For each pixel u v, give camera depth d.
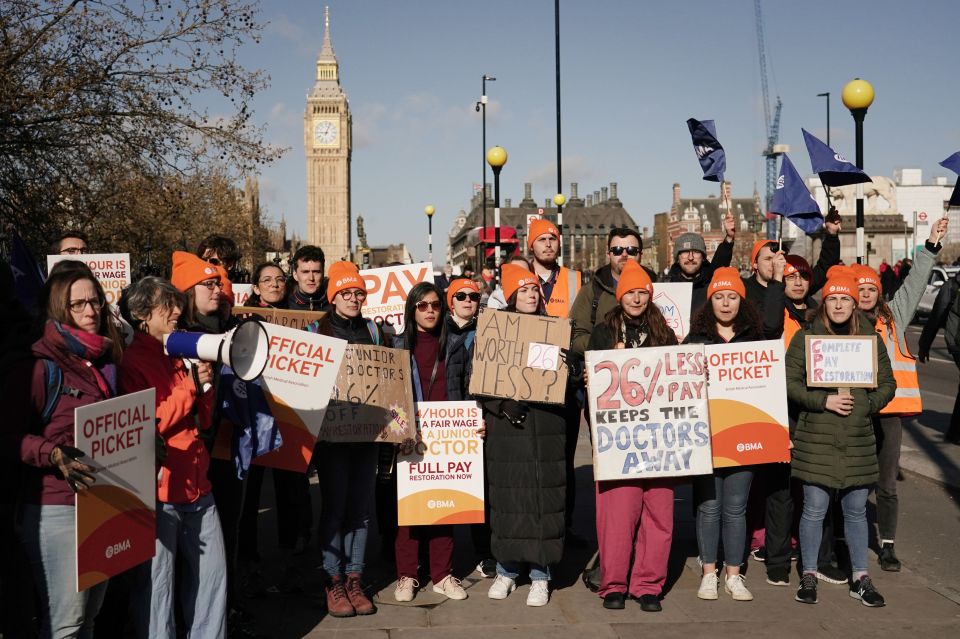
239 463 4.57
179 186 16.67
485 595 5.73
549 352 5.50
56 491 3.61
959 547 6.74
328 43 174.25
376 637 4.98
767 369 5.55
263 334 3.90
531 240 7.04
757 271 6.90
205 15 14.91
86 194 15.72
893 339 6.25
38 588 3.66
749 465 5.60
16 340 3.67
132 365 4.03
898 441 6.20
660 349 5.41
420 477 5.66
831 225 7.23
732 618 5.27
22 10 14.11
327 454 5.38
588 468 9.35
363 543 5.50
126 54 15.09
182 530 4.23
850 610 5.40
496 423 5.56
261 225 59.22
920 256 6.36
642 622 5.21
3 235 6.73
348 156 172.88
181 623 4.75
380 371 5.48
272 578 6.04
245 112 16.03
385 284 8.49
